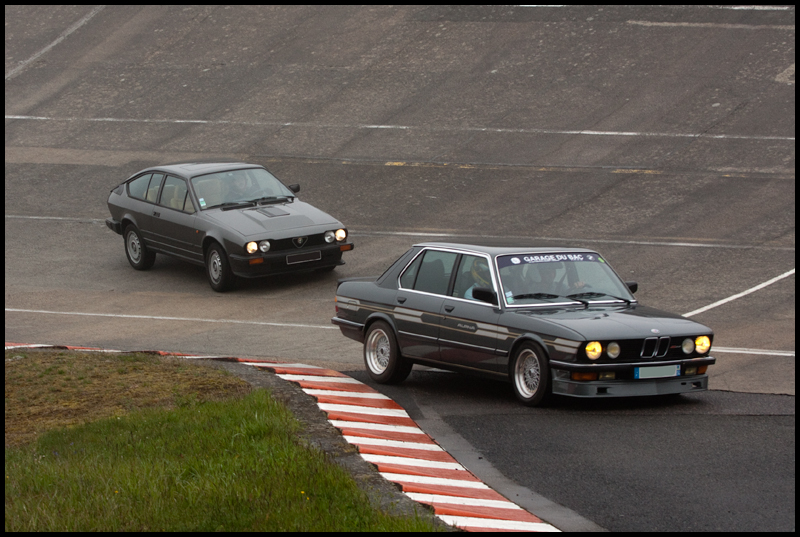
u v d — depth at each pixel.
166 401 33.69
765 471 26.39
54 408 33.47
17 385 36.59
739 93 96.50
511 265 37.06
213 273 60.91
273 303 57.72
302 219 61.47
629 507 23.72
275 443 27.12
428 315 38.22
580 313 35.12
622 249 65.44
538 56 112.38
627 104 98.12
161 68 126.44
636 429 31.19
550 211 75.31
